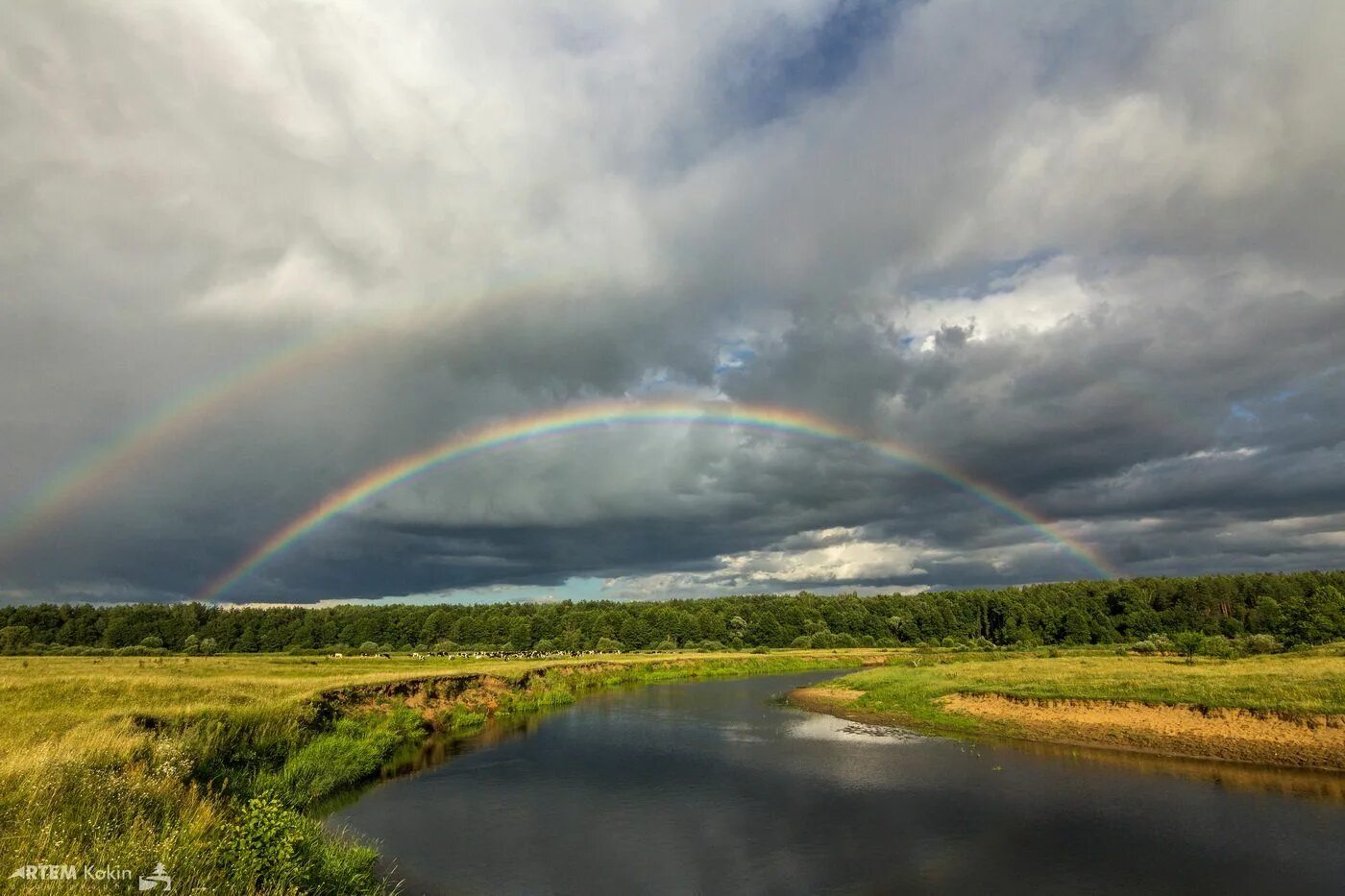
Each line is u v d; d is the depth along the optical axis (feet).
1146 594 495.41
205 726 78.64
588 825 74.90
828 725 145.48
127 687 103.45
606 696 215.72
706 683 264.11
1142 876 58.90
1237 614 445.37
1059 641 465.06
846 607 554.87
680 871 61.16
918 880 58.80
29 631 426.51
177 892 33.14
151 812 44.83
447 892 55.67
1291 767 93.15
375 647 442.91
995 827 72.28
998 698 143.54
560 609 597.11
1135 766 97.40
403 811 79.92
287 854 43.60
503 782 95.25
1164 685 132.98
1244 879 57.98
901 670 222.69
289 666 249.34
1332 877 58.08
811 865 62.39
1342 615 340.39
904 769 100.32
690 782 94.89
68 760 47.60
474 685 177.68
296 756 86.84
